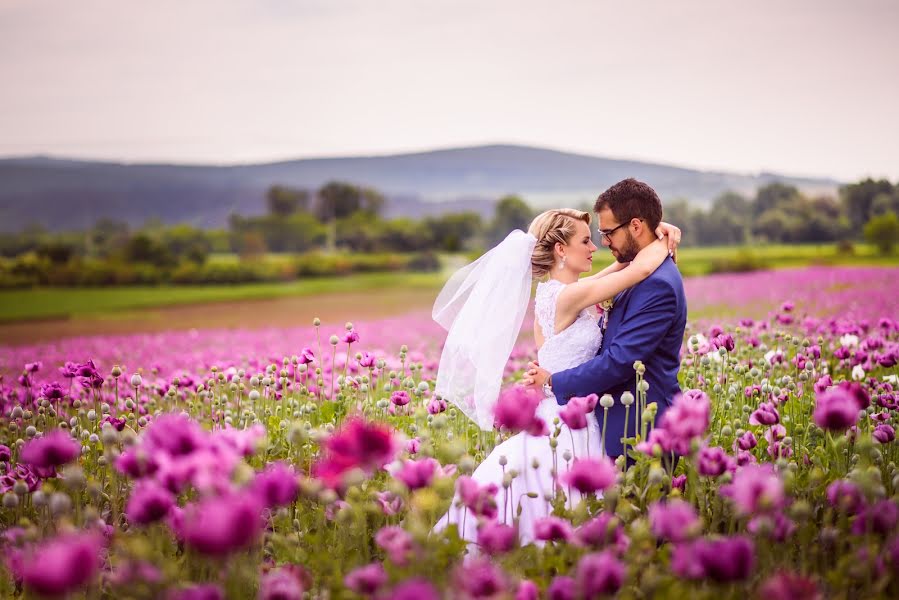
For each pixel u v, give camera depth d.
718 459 3.55
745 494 3.13
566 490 4.75
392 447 3.14
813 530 3.72
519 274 5.33
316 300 48.19
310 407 5.86
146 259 77.38
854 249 42.88
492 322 5.30
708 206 60.16
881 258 38.34
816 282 20.66
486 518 3.47
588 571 2.79
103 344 17.80
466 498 3.46
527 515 4.76
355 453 3.12
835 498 3.68
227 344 16.36
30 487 4.32
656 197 5.14
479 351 5.27
